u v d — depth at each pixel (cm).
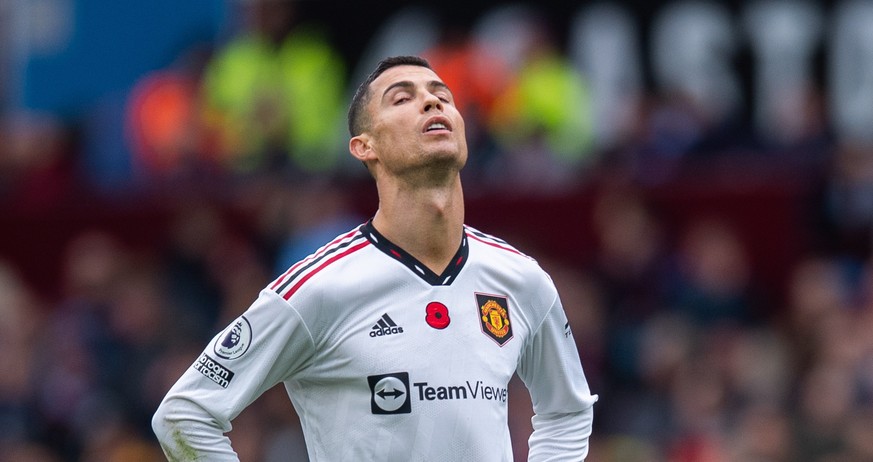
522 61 4650
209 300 4266
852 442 3525
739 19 4584
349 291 1650
